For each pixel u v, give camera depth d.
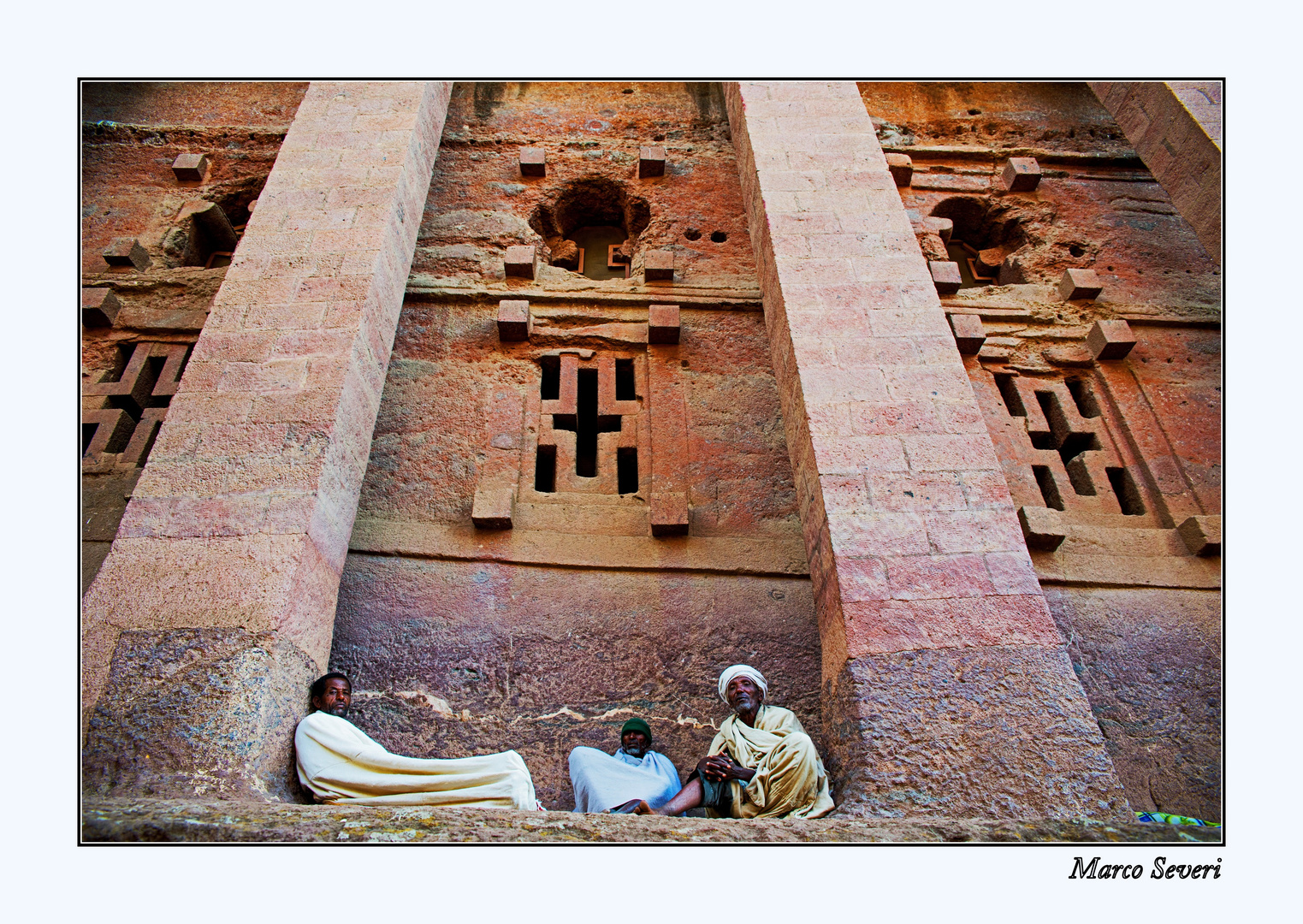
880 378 6.44
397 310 7.76
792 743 5.03
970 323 8.69
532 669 6.16
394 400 7.89
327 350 6.46
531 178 10.66
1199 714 6.26
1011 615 5.21
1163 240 10.29
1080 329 9.09
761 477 7.54
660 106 11.84
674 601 6.61
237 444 5.84
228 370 6.31
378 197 7.82
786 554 6.94
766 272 8.04
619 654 6.29
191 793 4.26
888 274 7.24
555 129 11.40
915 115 12.00
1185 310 9.39
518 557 6.77
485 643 6.25
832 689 5.33
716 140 11.34
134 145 11.09
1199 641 6.65
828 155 8.48
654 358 8.50
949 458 5.93
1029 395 8.48
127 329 8.75
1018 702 4.89
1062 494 7.63
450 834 3.69
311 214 7.62
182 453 5.78
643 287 9.23
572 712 5.96
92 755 4.43
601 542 6.93
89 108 11.37
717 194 10.56
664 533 7.00
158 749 4.45
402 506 7.06
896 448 5.99
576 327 8.77
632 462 7.98
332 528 5.88
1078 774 4.65
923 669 5.01
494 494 7.03
